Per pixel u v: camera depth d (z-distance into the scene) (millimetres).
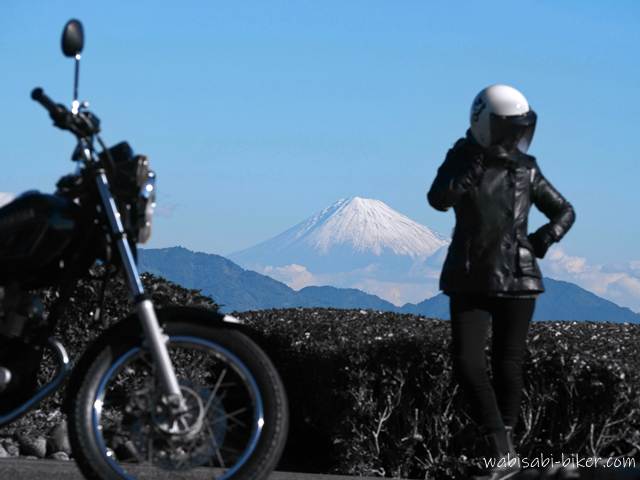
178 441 7566
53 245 7969
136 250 8016
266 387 7652
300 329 15203
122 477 7738
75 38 7758
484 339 10539
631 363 12719
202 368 14633
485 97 10500
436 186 10547
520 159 10602
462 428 13383
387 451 13602
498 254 10406
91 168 7832
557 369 12820
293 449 14945
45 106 7711
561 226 10727
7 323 8047
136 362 14078
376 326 15422
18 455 14789
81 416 7719
